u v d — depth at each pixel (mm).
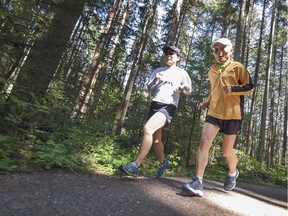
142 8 19703
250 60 29219
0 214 1481
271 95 27172
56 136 4531
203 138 3066
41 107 3736
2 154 2729
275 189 7316
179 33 21984
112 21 9742
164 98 3486
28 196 1856
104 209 1897
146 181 3305
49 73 4402
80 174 3008
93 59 7383
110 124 7535
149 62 20312
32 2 4121
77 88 5988
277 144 34969
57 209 1718
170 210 2232
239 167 10539
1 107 3447
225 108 3104
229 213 2596
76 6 4398
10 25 3809
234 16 18750
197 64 9500
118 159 5113
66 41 4551
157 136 3711
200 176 2934
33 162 2916
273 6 20625
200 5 19375
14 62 3965
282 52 28719
